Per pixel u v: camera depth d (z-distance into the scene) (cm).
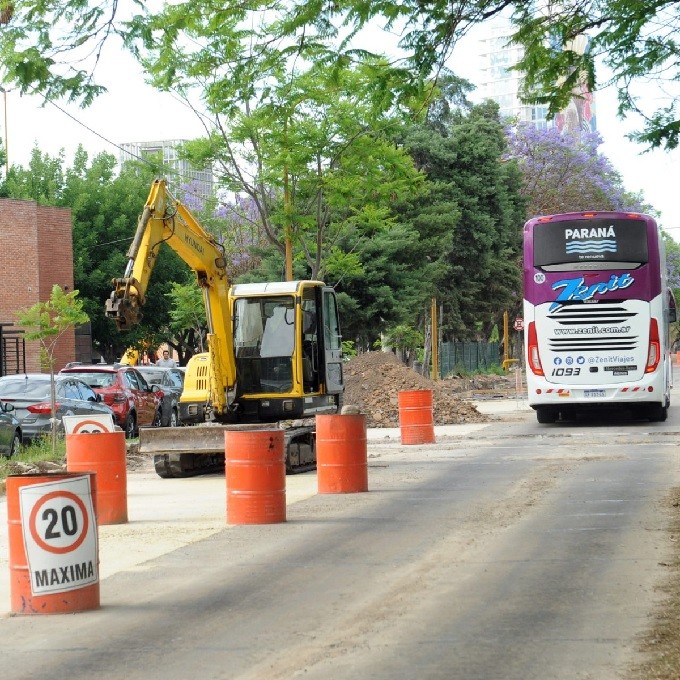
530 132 8906
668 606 1071
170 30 1269
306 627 1022
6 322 5662
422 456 2736
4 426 2786
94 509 1125
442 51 1305
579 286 3419
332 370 2669
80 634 1017
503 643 949
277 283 2569
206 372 2553
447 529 1568
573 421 3859
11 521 1105
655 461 2445
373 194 4088
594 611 1059
